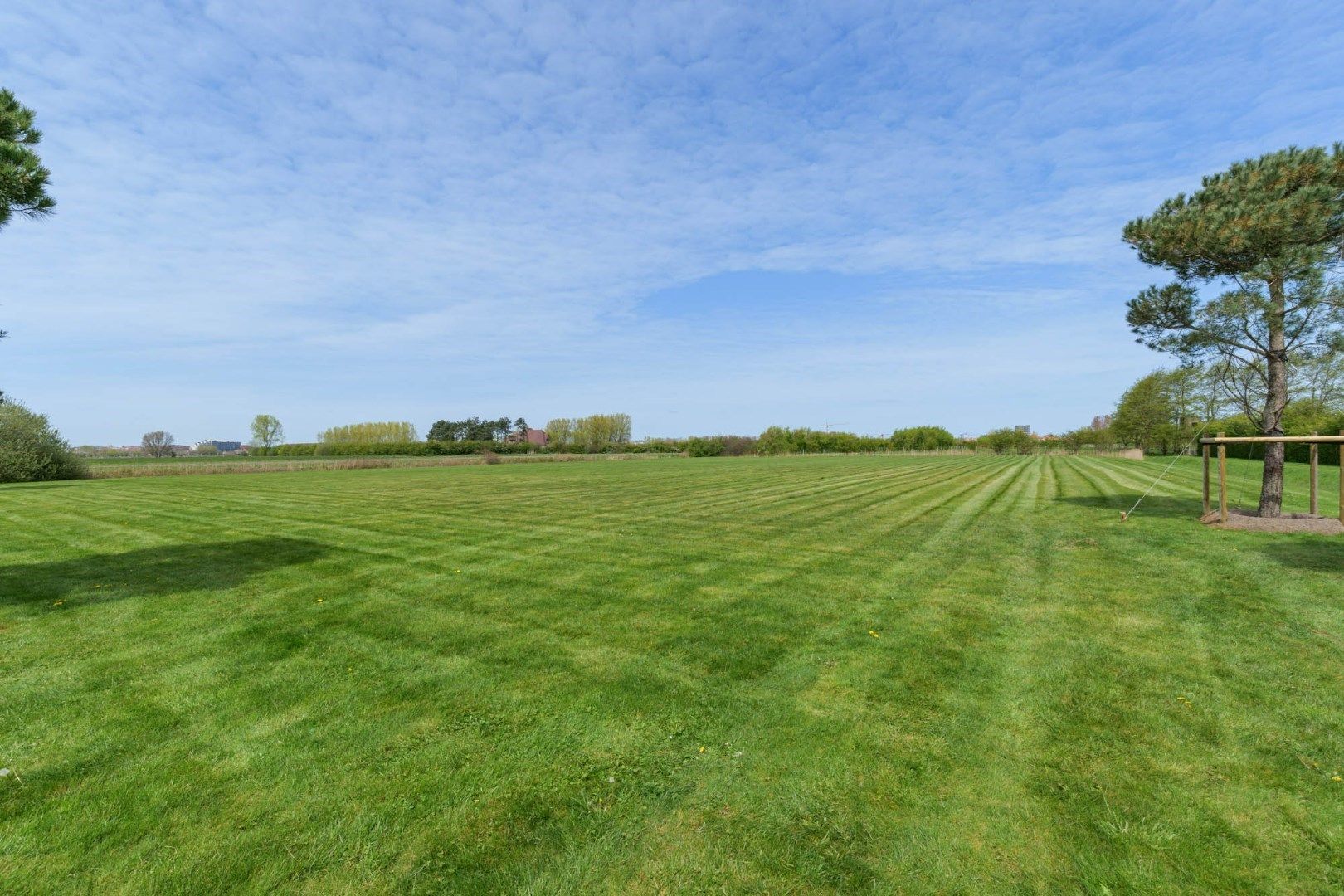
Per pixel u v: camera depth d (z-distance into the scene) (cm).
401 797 361
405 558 1033
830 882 293
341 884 293
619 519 1519
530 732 439
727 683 522
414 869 303
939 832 326
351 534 1285
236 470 4656
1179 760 392
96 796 361
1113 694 486
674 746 419
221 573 928
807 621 684
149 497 2178
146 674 545
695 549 1102
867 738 426
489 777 381
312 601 776
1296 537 1073
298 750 414
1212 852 309
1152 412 4769
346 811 347
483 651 600
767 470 3847
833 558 1015
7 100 719
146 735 434
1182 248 1220
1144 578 844
